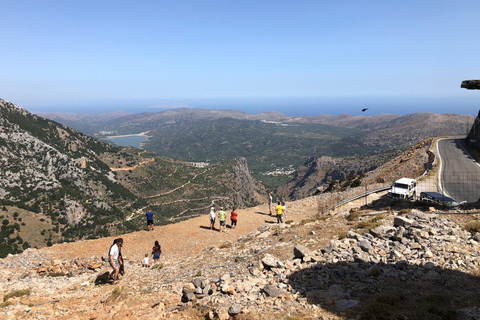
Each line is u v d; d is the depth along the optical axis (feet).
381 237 41.06
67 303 35.45
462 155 187.73
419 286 25.85
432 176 134.31
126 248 64.28
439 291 24.61
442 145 232.12
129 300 33.71
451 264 28.81
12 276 49.75
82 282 44.91
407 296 24.34
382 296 24.27
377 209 65.51
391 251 34.45
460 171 144.05
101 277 46.01
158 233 74.02
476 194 102.42
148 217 76.38
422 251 33.27
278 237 51.75
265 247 45.55
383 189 114.73
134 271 49.42
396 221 45.70
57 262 54.95
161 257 58.39
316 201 106.63
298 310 24.40
